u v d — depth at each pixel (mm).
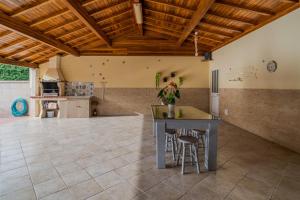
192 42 7508
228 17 4711
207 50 7906
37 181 2564
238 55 5797
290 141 3848
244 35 5434
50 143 4281
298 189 2369
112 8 5152
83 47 7969
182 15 5242
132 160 3303
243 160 3283
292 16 3748
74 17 5078
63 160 3295
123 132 5320
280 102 4113
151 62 8219
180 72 8227
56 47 6195
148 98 8258
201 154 3561
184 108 3980
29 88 8250
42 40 5355
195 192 2303
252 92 5133
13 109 8047
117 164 3133
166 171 2867
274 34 4254
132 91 8266
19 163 3160
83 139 4617
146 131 5441
